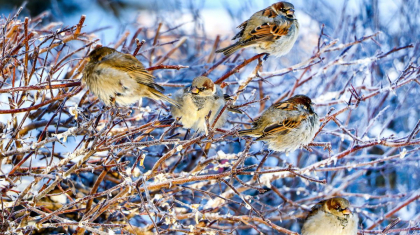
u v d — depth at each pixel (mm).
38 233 10297
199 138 7352
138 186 7723
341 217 9898
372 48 14492
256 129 9492
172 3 16891
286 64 15180
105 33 16891
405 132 13703
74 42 15023
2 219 7938
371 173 14000
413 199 11242
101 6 17891
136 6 17812
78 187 11273
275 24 10844
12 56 8445
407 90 13586
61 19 16719
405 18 14836
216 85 9539
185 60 15094
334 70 14125
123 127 10719
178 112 9258
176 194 11133
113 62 7938
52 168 7859
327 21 16000
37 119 10656
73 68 11297
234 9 17078
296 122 9320
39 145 7574
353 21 14398
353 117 14305
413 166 13461
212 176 7723
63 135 7332
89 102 11148
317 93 13820
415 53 14305
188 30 16594
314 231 10055
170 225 9516
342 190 12781
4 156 8555
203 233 8531
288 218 11656
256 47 11180
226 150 13578
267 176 9898
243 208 12766
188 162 12914
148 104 12781
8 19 8875
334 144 14047
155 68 9070
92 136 7383
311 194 12844
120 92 7965
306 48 15477
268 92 14188
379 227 11258
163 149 11875
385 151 14000
